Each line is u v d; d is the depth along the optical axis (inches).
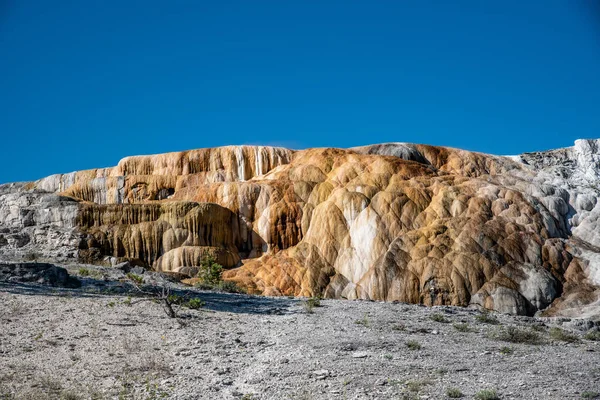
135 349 616.7
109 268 1279.5
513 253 1942.7
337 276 2001.7
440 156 2428.6
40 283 919.7
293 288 1946.4
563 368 602.2
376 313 881.5
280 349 639.1
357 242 2047.2
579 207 2158.0
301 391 507.5
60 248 1865.2
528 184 2224.4
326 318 820.6
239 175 2363.4
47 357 580.1
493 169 2389.3
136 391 502.0
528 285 1846.7
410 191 2149.4
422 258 1930.4
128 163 2396.7
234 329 726.5
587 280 1888.5
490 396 490.0
